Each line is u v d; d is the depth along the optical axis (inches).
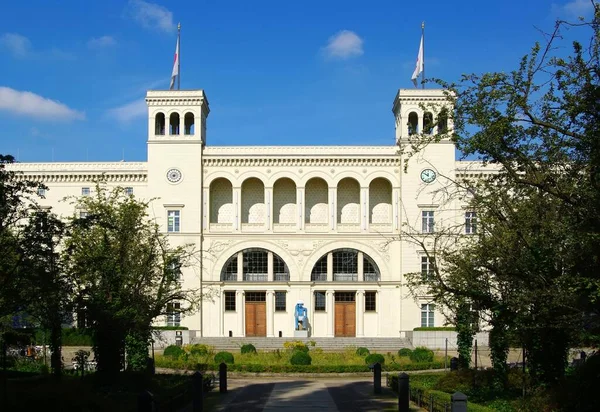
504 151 1238.3
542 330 1448.1
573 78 1152.8
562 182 1264.8
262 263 3725.4
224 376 1956.2
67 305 1720.0
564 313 1288.1
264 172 3713.1
